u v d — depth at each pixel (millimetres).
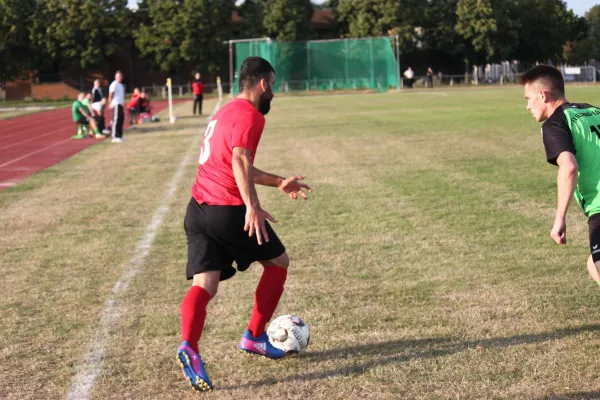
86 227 8039
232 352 4301
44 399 3701
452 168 11211
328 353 4215
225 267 3855
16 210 9258
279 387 3766
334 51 49094
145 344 4449
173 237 7391
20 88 60750
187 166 12930
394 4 60812
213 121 3908
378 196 9227
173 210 8828
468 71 66438
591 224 3742
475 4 62125
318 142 16125
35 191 10828
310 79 49375
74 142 19531
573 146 3672
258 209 3629
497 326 4504
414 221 7691
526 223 7367
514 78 59969
